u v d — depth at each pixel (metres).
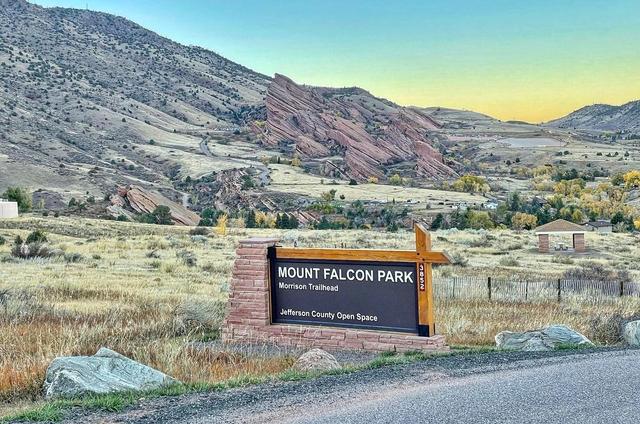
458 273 37.72
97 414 7.51
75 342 12.79
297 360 11.09
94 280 28.39
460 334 15.30
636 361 9.94
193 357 11.90
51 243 54.75
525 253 60.75
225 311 18.78
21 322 16.09
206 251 51.38
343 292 13.34
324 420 7.02
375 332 12.95
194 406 7.78
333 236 73.25
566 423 6.77
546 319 17.81
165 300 21.56
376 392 8.21
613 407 7.32
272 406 7.66
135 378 9.28
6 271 31.58
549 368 9.47
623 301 23.97
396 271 12.86
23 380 9.62
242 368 11.01
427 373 9.31
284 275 13.87
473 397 7.81
